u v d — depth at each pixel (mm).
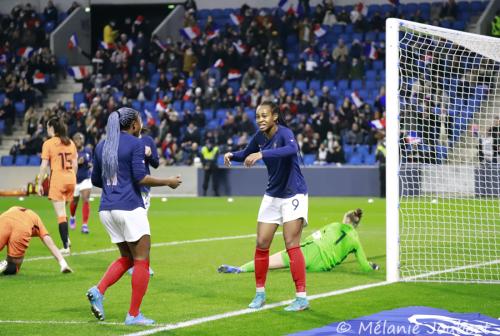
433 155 37281
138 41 68812
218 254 24672
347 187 54125
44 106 69250
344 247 20797
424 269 21266
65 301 16797
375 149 55844
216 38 66562
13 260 20297
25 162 61625
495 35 61625
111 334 13602
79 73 68750
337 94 61094
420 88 27516
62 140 24594
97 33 77438
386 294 17250
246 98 61156
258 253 15922
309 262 20656
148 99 64375
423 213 36312
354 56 62312
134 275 14430
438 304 16094
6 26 73125
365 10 67688
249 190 55844
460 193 37438
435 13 66000
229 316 15031
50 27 74062
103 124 61438
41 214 41188
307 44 65125
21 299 17031
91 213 41438
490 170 37250
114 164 14430
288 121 57062
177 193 57875
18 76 68625
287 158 15508
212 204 48031
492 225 33031
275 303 16344
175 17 73500
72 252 25141
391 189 19125
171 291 17906
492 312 15281
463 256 23797
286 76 63062
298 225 15609
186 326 14172
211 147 55625
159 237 29703
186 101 63406
